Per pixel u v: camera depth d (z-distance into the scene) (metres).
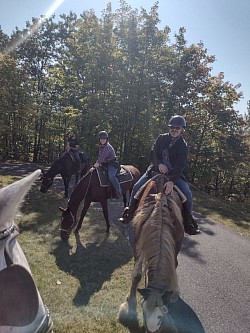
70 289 4.77
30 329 1.27
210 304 4.75
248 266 6.38
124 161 19.94
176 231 3.63
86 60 19.39
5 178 14.23
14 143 27.48
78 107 22.06
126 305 4.05
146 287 2.73
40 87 31.20
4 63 21.48
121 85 18.94
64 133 27.78
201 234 8.41
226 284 5.48
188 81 20.06
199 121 20.94
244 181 30.16
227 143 24.73
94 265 5.66
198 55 20.19
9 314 1.23
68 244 6.60
